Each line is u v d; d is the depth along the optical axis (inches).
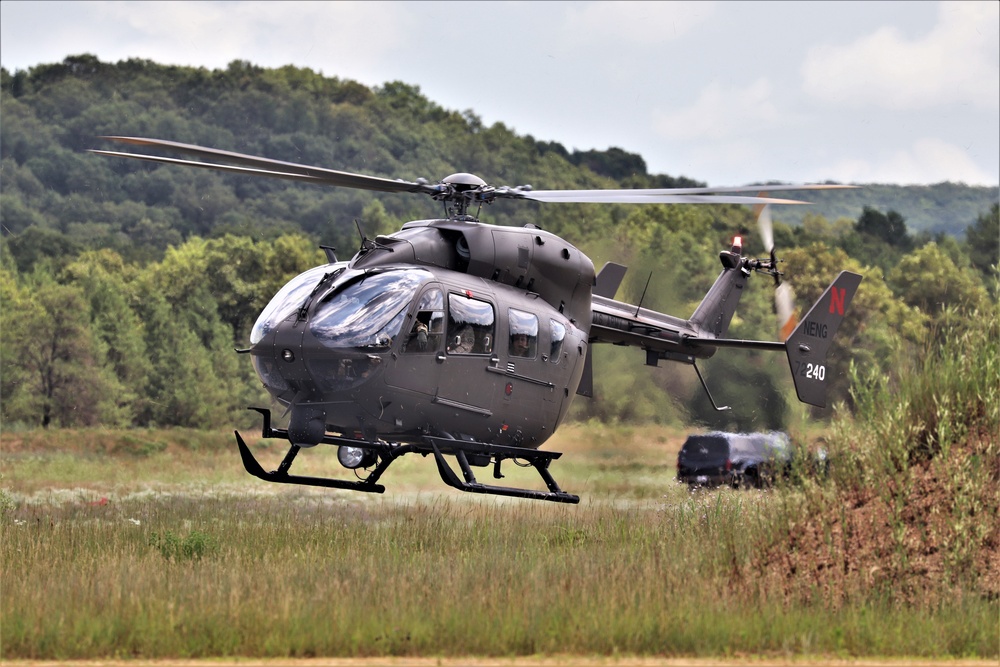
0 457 5078.7
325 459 5280.5
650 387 5447.8
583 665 1090.7
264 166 1770.4
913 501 1477.6
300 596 1256.2
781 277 2847.0
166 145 1638.8
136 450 5772.6
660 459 4658.0
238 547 1771.7
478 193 1999.3
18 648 1103.0
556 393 2116.1
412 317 1808.6
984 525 1407.5
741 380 5511.8
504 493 1994.3
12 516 2267.5
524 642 1148.5
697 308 2751.0
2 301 7869.1
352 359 1770.4
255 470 1841.8
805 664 1113.4
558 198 2010.3
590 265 2206.0
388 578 1397.6
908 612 1268.5
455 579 1364.4
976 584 1336.1
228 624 1151.6
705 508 1875.0
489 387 1951.3
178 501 2817.4
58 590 1302.9
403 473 4266.7
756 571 1416.1
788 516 1496.1
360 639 1127.6
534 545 1803.6
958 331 1656.0
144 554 1721.2
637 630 1169.4
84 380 7642.7
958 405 1558.8
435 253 1941.4
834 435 1566.2
